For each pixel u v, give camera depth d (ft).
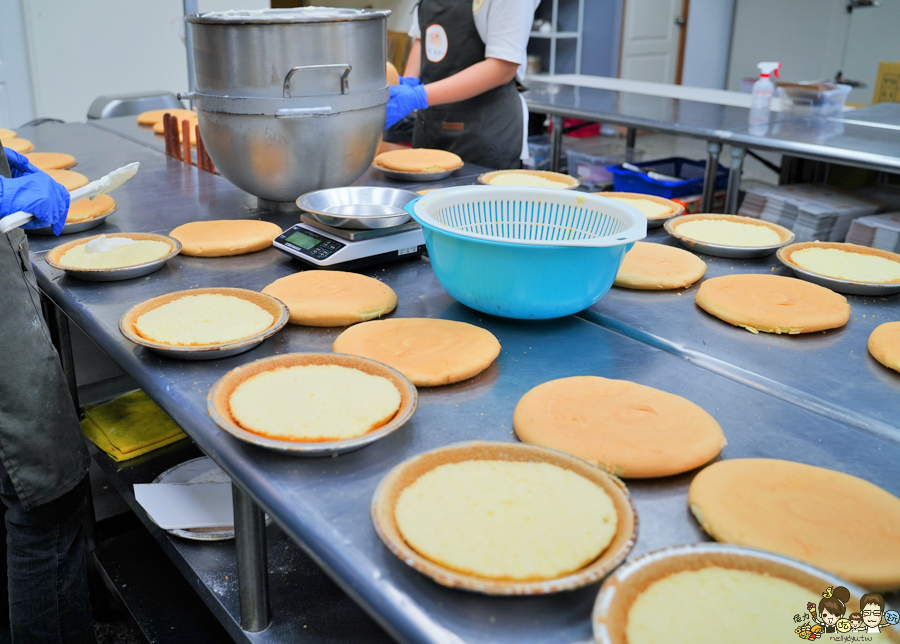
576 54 20.90
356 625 3.72
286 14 5.12
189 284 4.39
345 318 3.80
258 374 3.09
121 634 5.96
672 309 4.10
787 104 10.84
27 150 7.68
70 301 4.12
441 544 2.11
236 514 3.30
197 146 7.22
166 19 15.11
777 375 3.32
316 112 4.88
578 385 3.14
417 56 9.18
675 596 1.94
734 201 9.68
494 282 3.66
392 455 2.72
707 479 2.51
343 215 4.42
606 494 2.35
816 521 2.31
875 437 2.87
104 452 5.12
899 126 9.64
